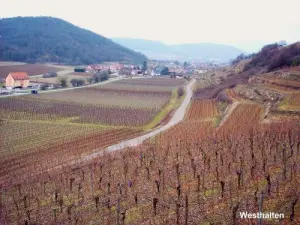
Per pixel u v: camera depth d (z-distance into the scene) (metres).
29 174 50.94
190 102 129.12
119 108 116.00
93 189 40.62
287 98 85.25
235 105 94.75
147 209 32.75
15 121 90.94
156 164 46.22
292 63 129.12
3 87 170.25
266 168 37.22
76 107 115.94
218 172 38.81
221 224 27.23
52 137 75.06
